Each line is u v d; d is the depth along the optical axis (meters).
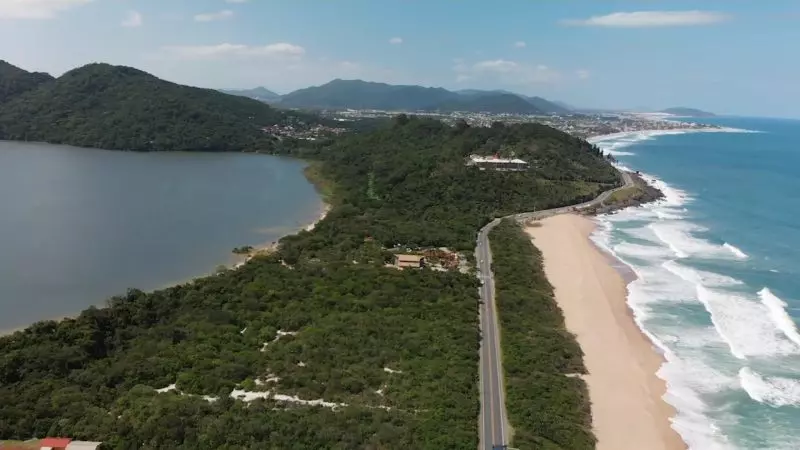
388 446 63.34
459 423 68.88
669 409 78.88
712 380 86.38
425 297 107.00
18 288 115.00
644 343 97.69
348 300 103.69
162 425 65.50
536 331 96.88
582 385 82.94
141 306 98.38
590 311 109.56
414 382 78.00
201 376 78.31
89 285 117.31
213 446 62.78
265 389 76.38
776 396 82.38
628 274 131.38
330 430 65.50
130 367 79.50
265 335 91.31
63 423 66.00
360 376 79.25
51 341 85.06
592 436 71.00
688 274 130.62
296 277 115.00
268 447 62.66
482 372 83.50
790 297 117.31
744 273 131.88
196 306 101.75
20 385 74.12
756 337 100.00
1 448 61.47
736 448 71.25
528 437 67.56
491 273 125.62
